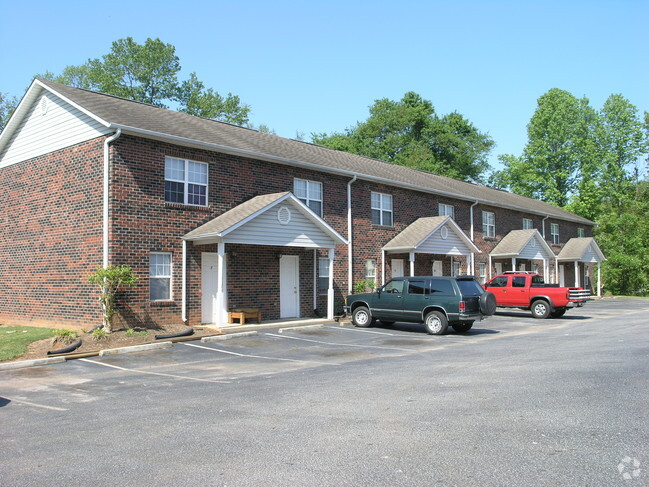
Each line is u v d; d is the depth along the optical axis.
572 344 13.88
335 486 4.70
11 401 8.42
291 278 20.55
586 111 57.09
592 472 4.89
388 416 6.91
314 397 8.13
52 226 17.38
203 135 18.33
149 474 5.08
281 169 20.38
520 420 6.59
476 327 19.45
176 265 16.80
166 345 14.03
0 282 19.62
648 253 45.84
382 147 60.91
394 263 25.47
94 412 7.57
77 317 16.22
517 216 36.06
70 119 17.05
